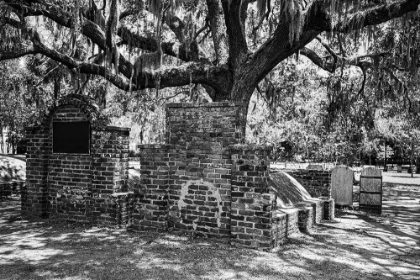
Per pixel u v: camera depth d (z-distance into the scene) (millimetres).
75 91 11570
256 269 4914
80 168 7770
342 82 15664
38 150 8133
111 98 16016
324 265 5309
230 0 9148
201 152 6434
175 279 4465
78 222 7715
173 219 6680
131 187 8734
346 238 7336
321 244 6660
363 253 6191
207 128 6391
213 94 12531
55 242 6172
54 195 8062
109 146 7414
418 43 11016
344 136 17641
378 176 11398
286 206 7930
